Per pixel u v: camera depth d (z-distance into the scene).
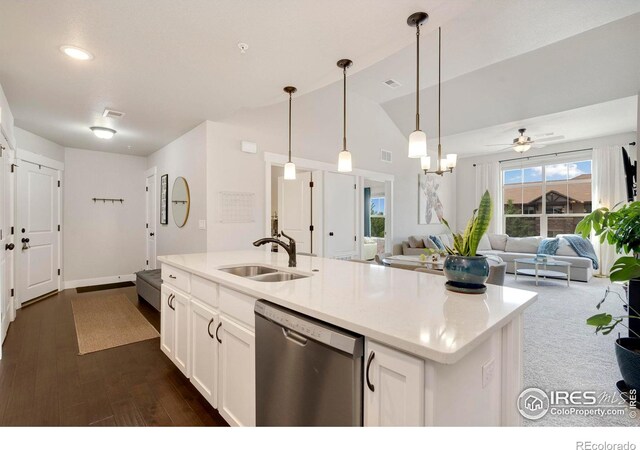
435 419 0.85
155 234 5.34
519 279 5.78
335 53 2.15
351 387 1.00
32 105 3.12
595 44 3.57
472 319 1.06
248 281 1.64
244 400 1.54
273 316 1.31
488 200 1.42
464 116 5.38
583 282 5.46
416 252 6.12
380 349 0.96
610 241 2.10
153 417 1.83
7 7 1.63
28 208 4.16
